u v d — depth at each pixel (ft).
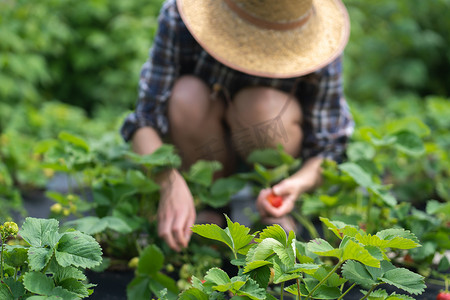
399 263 6.08
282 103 6.36
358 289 5.48
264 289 3.43
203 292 3.64
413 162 9.00
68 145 6.51
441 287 5.74
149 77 6.43
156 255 5.07
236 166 7.13
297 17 5.43
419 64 15.48
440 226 5.83
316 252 3.47
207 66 6.46
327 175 6.51
